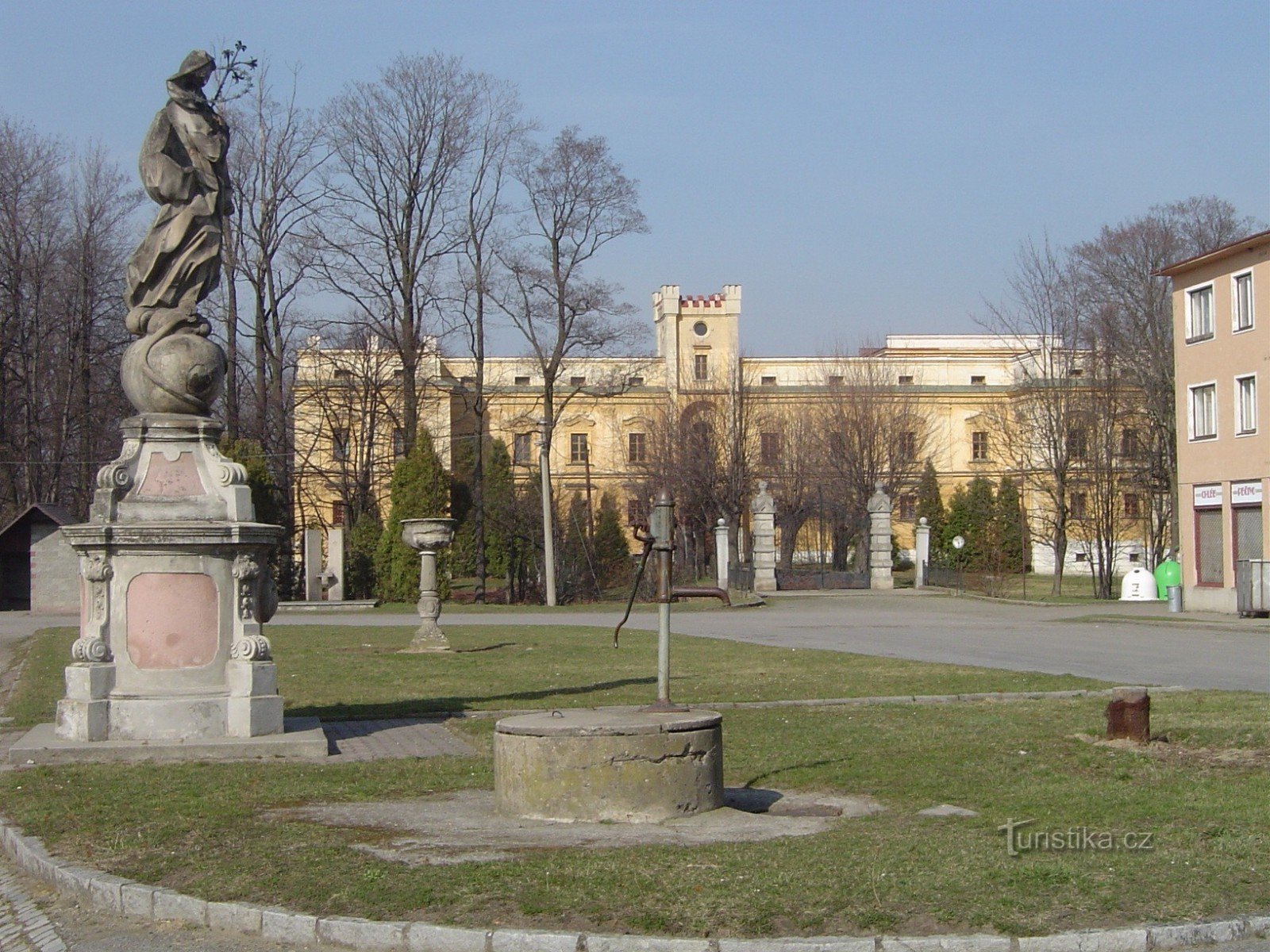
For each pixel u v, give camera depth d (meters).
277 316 49.72
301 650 25.84
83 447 48.00
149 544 11.88
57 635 31.42
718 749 9.05
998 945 6.04
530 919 6.38
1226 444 39.53
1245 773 10.20
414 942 6.29
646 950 6.03
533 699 16.70
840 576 54.47
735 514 62.88
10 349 46.66
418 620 38.75
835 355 78.69
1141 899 6.66
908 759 11.07
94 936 6.81
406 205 49.97
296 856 7.74
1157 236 55.50
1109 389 55.47
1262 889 6.84
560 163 50.56
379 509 55.38
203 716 11.98
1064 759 10.91
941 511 74.44
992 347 91.38
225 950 6.48
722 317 83.25
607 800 8.67
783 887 6.79
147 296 12.57
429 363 64.38
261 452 47.84
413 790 10.13
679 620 38.22
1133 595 47.69
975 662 22.23
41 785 10.25
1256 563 35.12
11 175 45.72
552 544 48.75
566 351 52.41
